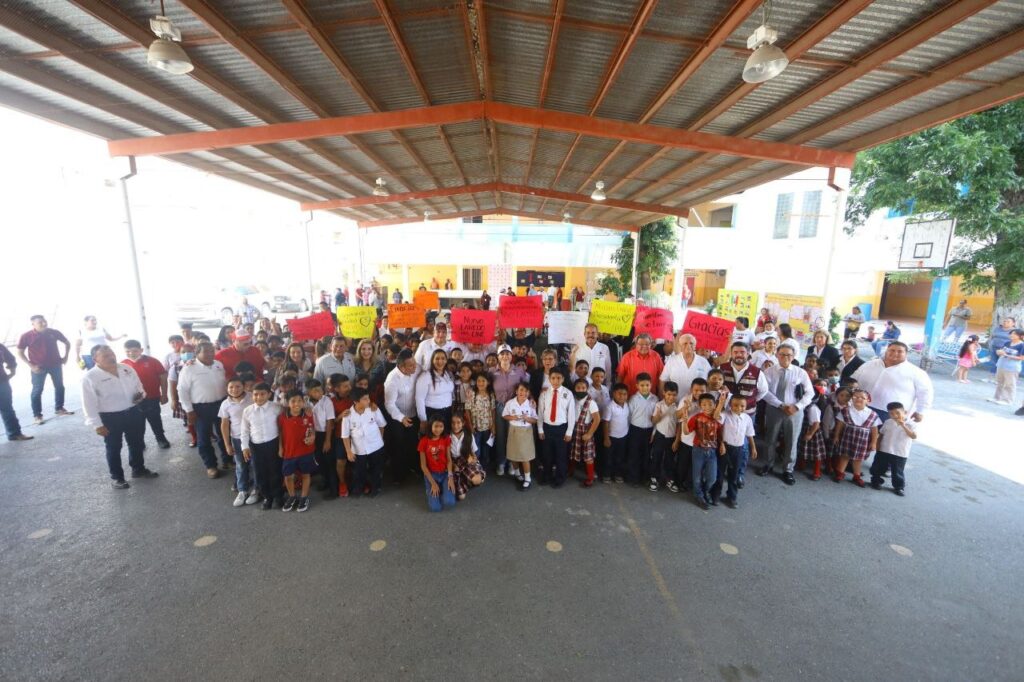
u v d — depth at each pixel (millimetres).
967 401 9336
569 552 4234
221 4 4695
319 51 5750
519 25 5340
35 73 5535
